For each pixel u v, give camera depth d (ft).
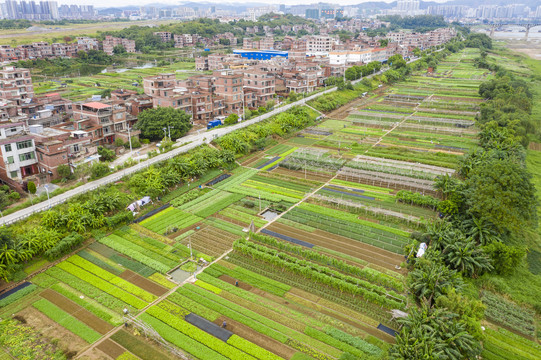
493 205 209.05
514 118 390.63
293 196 285.02
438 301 165.17
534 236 238.89
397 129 437.99
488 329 167.22
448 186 257.34
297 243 228.22
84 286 192.44
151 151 340.80
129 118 379.35
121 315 174.60
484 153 303.68
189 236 234.79
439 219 239.71
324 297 186.80
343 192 289.53
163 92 413.39
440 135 413.59
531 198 217.36
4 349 156.15
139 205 262.88
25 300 183.21
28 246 206.28
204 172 314.55
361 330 166.81
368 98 583.99
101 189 265.54
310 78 571.69
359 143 392.47
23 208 242.99
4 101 406.00
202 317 173.27
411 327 157.58
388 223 248.93
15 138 277.64
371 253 219.00
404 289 187.83
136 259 213.25
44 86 620.08
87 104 353.10
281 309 178.40
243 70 535.19
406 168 321.11
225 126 405.39
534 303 180.24
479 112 473.26
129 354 154.81
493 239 209.15
